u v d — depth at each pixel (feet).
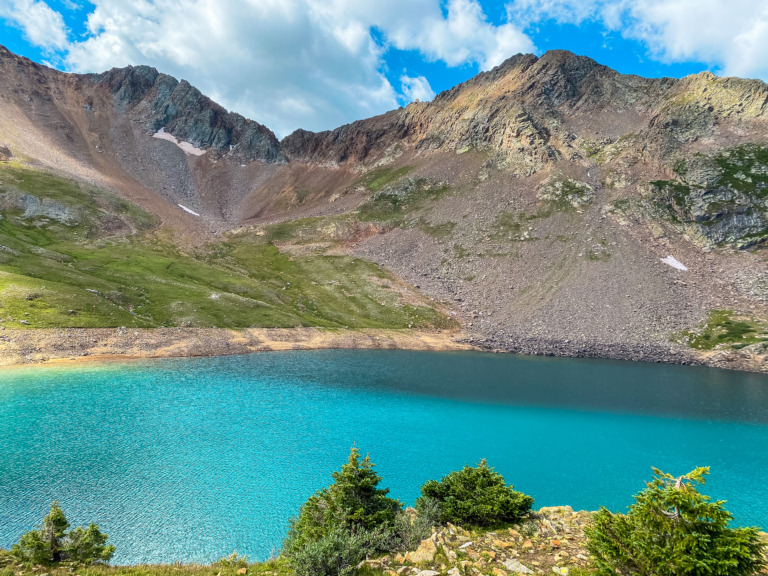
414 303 430.61
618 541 37.22
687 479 37.11
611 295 403.34
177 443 120.47
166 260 438.40
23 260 322.55
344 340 337.72
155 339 264.72
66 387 169.07
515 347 344.90
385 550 50.31
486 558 45.34
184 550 73.26
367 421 151.12
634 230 490.90
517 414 170.30
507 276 460.96
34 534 51.52
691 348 330.54
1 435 118.93
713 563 32.24
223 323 319.47
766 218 456.86
